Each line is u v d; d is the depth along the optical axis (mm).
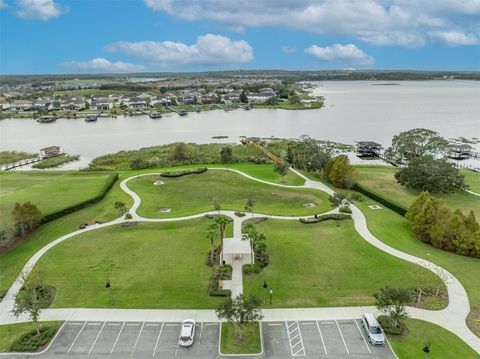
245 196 77125
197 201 74500
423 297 40719
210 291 41844
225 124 194125
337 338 35031
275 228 59812
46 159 123188
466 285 42719
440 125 175125
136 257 50688
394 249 51531
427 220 53625
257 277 45531
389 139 147625
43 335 35406
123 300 41156
